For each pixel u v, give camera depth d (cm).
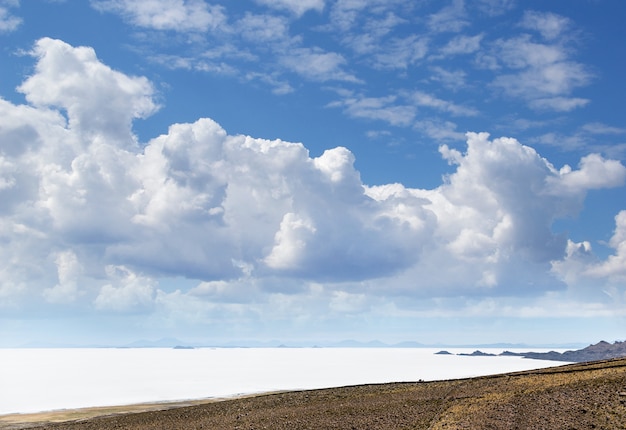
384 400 6719
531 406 5147
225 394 12606
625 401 4638
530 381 6594
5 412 9919
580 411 4656
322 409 6600
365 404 6600
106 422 7450
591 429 4106
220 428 6153
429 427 4938
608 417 4306
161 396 12512
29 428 7650
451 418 5159
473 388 6762
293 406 7106
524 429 4350
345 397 7325
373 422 5525
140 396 12606
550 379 6450
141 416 7650
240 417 6706
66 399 12062
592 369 6731
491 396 5988
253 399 8006
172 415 7450
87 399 11988
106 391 14025
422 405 6091
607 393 5075
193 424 6600
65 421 8388
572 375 6450
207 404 8119
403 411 5881
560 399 5234
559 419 4516
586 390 5406
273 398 7900
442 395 6569
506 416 4875
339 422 5722
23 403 11312
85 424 7488
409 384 7900
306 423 5869
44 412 9800
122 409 9988
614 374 5912
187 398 11831
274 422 6134
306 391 8362
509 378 7219
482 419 4891
